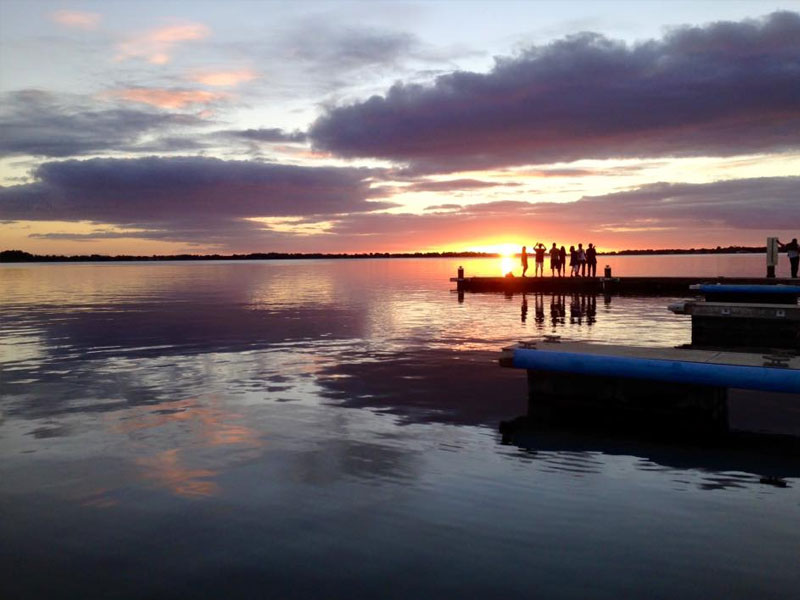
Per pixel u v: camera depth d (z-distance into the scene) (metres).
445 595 3.68
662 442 6.88
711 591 3.70
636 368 7.90
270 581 3.87
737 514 4.82
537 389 8.70
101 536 4.53
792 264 27.97
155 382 10.18
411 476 5.72
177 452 6.46
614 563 4.04
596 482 5.56
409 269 101.62
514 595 3.67
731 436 7.13
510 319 19.94
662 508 4.94
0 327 18.77
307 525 4.66
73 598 3.71
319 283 48.88
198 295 34.34
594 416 8.23
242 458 6.26
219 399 8.93
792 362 7.66
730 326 15.07
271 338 15.59
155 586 3.83
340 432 7.21
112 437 7.02
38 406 8.55
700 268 75.31
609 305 25.41
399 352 13.25
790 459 6.27
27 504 5.13
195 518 4.82
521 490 5.36
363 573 3.95
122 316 22.12
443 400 8.85
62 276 78.50
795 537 4.41
